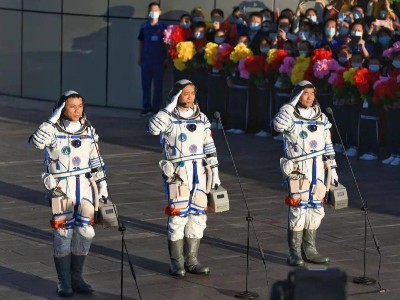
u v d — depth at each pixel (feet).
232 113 108.88
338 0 109.19
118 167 91.25
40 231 69.21
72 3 126.52
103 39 124.98
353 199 79.92
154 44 117.29
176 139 59.36
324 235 69.10
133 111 123.54
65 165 56.18
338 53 97.96
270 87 105.09
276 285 34.71
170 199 59.31
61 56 128.26
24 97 132.36
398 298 56.29
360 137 96.07
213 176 60.39
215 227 70.69
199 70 111.55
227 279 59.52
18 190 81.46
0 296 55.93
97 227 70.18
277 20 108.06
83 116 56.95
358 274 60.54
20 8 130.82
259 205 77.46
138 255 63.93
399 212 75.92
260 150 99.81
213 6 117.50
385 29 99.19
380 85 91.71
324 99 98.99
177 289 57.47
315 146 61.36
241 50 105.70
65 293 55.98
